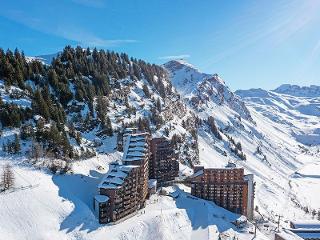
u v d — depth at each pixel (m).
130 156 168.62
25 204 128.25
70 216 133.75
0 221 118.50
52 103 194.12
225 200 192.12
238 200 192.62
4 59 197.38
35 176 144.38
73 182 154.88
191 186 192.75
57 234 124.00
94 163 180.00
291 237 164.25
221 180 191.12
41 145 162.75
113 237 131.88
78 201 143.75
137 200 159.12
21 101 180.75
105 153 193.75
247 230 170.00
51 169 153.75
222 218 174.75
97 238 129.12
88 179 163.25
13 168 143.50
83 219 136.00
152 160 197.12
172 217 155.88
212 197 191.62
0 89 181.75
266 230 181.88
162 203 171.75
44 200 133.88
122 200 147.12
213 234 150.62
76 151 177.00
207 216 165.12
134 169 155.00
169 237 139.00
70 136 184.62
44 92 195.12
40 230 121.81
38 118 173.38
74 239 125.56
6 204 125.31
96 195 144.88
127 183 149.50
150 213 156.38
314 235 184.38
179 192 194.38
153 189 182.00
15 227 119.00
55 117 183.12
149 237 138.12
